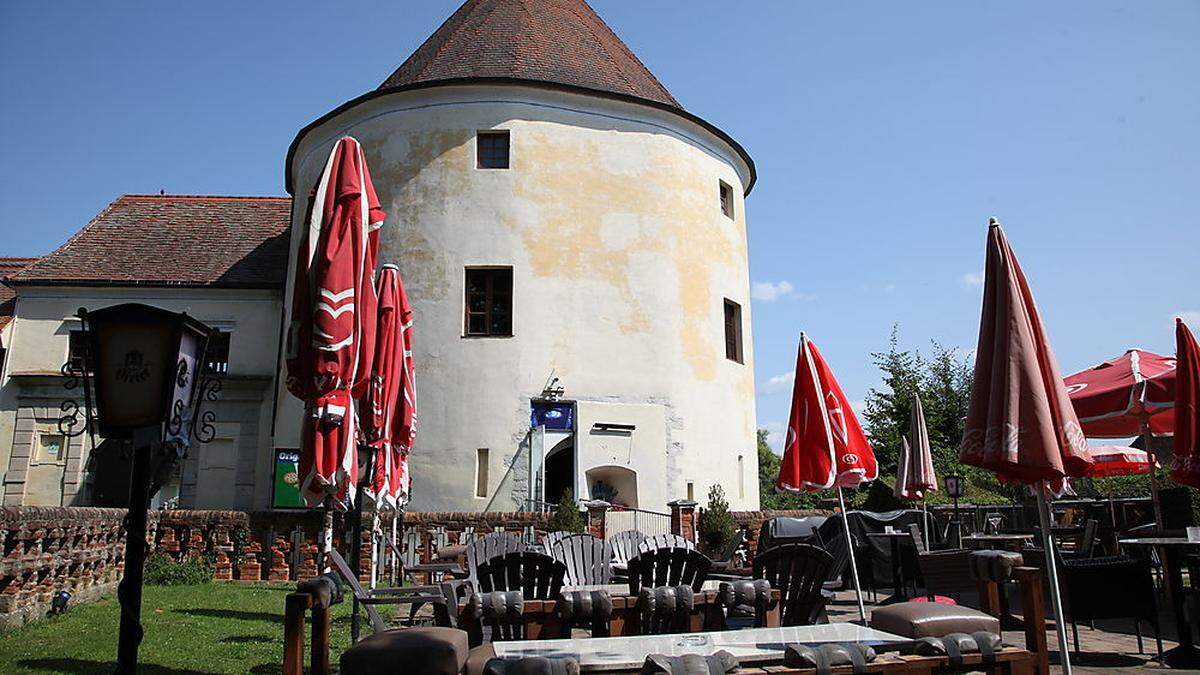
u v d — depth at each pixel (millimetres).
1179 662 7168
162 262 25578
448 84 20312
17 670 5895
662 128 21719
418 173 20250
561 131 20719
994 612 5984
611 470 19422
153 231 27172
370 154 20812
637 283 20422
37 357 23828
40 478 23016
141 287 24453
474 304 19828
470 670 3916
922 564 9398
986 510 17281
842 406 8914
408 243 19891
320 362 5422
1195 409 9422
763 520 17469
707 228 22141
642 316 20266
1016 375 5414
